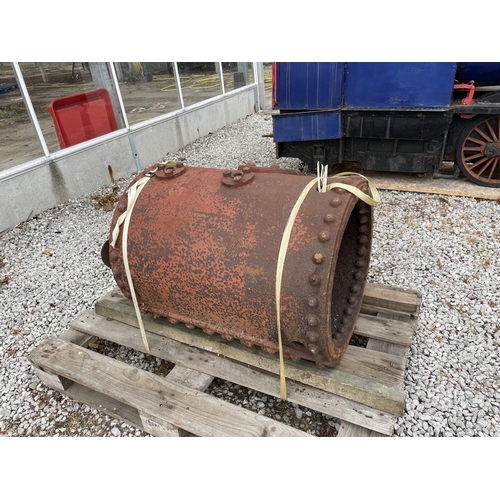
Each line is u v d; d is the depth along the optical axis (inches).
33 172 187.8
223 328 82.4
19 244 169.3
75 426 90.1
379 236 154.0
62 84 204.4
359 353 85.8
